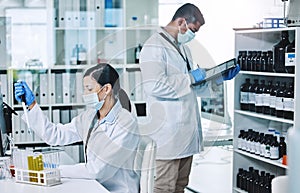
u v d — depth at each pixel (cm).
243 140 405
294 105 349
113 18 458
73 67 444
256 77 406
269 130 392
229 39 430
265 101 383
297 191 62
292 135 63
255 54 397
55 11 449
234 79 408
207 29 427
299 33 344
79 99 412
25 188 205
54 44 449
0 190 202
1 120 248
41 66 445
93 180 223
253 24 436
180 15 311
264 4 432
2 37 439
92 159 228
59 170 217
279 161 371
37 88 434
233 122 411
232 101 416
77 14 450
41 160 212
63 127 251
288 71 354
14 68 432
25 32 445
